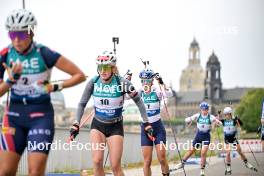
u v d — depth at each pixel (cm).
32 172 1115
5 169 1138
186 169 3412
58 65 1149
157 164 3891
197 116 2838
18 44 1111
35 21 1132
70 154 3178
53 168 2973
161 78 2105
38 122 1147
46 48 1142
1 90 1116
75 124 1577
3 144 1149
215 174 3031
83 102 1598
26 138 1172
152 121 2056
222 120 3155
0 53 1144
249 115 14812
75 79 1155
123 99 1611
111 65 1566
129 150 3994
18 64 1096
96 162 1559
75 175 2658
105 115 1586
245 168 3531
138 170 3325
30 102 1150
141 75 2077
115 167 1560
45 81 1143
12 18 1102
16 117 1154
